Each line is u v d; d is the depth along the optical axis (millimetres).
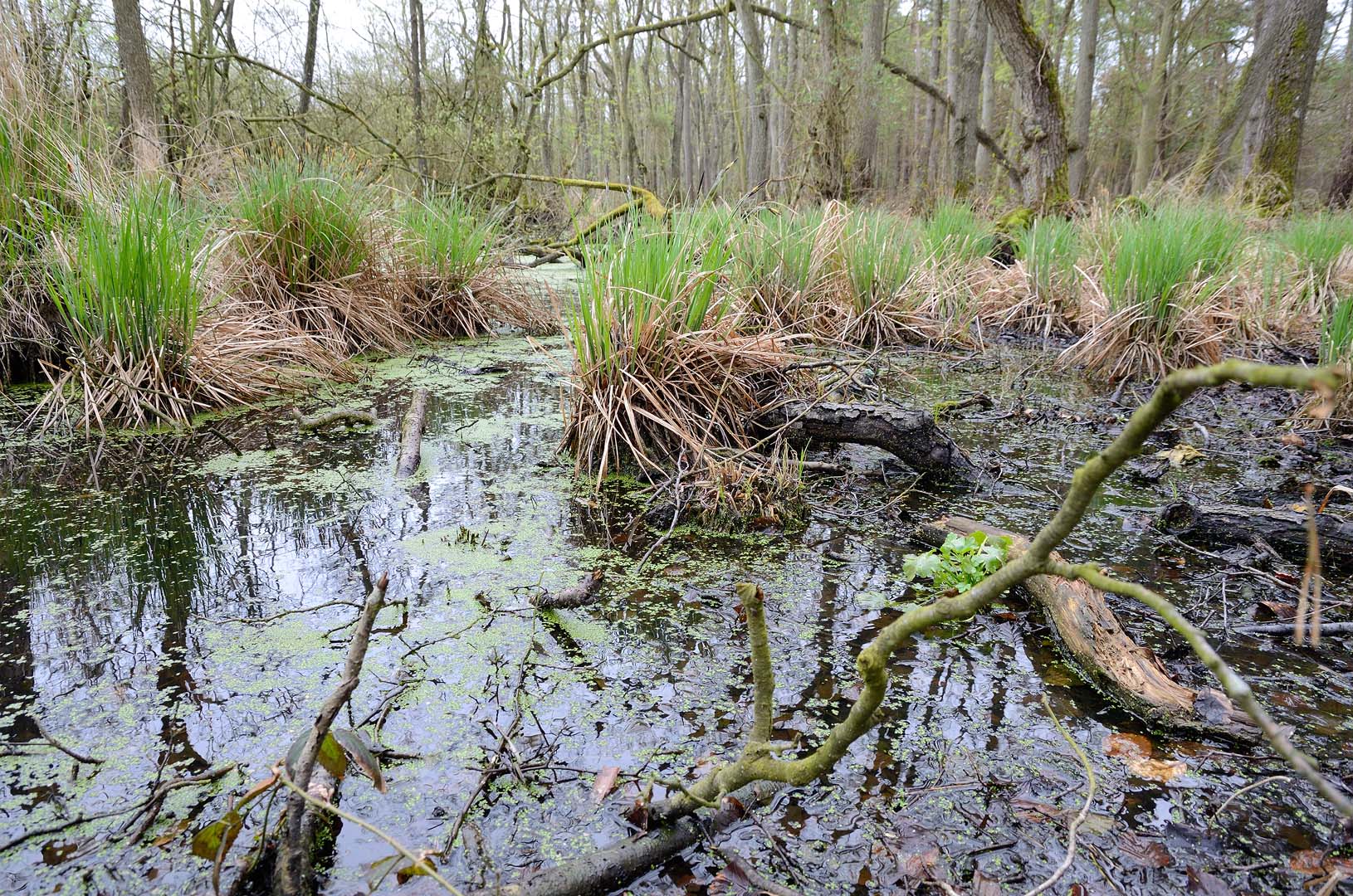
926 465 3043
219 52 9688
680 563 2332
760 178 11625
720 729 1569
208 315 4199
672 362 3178
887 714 1622
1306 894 1203
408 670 1753
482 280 6223
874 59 11180
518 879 1194
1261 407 4184
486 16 12359
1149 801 1393
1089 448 3498
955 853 1273
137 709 1602
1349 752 1514
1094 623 1810
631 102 19594
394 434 3572
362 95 13430
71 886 1177
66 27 5066
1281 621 2000
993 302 6848
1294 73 9969
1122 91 22266
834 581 2229
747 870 1232
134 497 2801
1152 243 4887
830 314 5844
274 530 2523
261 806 1333
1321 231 6133
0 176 3857
